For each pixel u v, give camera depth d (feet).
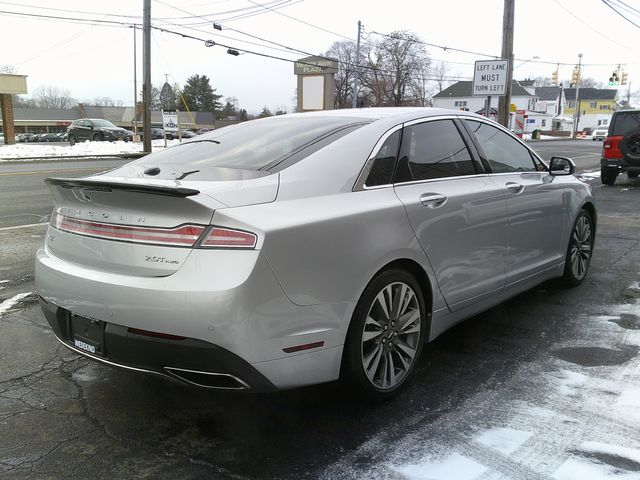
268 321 8.34
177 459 8.86
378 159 10.64
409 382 11.14
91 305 8.94
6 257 21.18
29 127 301.02
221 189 8.76
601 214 31.37
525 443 9.11
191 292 8.05
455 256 11.62
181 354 8.25
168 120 106.01
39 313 15.40
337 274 9.14
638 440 9.16
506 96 53.52
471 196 12.02
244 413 10.26
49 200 36.09
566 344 13.20
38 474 8.46
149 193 8.38
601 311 15.44
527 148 15.33
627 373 11.61
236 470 8.56
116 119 317.63
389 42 235.81
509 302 16.30
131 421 10.02
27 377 11.72
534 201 14.23
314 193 9.42
